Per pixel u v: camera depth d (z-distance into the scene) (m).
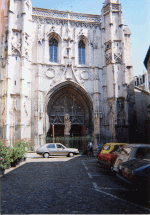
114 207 6.44
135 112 31.98
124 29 33.84
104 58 32.41
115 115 30.12
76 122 32.28
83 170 13.39
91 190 8.45
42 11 31.41
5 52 27.75
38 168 14.20
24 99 27.88
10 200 7.11
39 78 29.59
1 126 26.67
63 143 30.27
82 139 30.64
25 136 27.58
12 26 28.34
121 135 30.20
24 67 28.30
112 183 9.72
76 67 31.67
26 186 9.10
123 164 8.23
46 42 30.94
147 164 7.29
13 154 14.59
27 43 29.27
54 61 31.56
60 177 11.10
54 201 7.03
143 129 35.09
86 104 32.12
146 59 28.23
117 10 32.62
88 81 31.89
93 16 33.31
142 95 36.47
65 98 32.53
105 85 31.89
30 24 30.41
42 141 28.69
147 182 6.87
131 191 7.66
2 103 27.19
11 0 28.42
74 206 6.53
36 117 28.59
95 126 30.73
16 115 27.36
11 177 11.09
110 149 13.30
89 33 32.66
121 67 31.66
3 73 27.59
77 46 32.28
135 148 9.52
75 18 32.66
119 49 31.95
